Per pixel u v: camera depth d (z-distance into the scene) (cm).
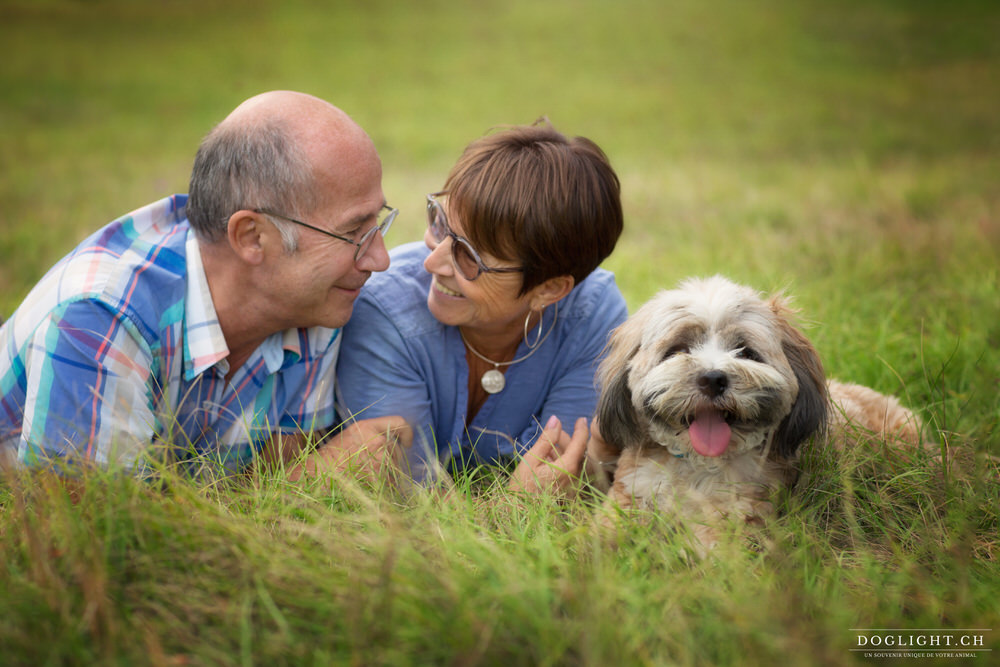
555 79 2155
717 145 1405
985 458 306
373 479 281
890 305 500
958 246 627
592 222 304
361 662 191
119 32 2617
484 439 346
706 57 2362
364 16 2914
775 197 905
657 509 281
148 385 281
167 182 1095
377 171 289
